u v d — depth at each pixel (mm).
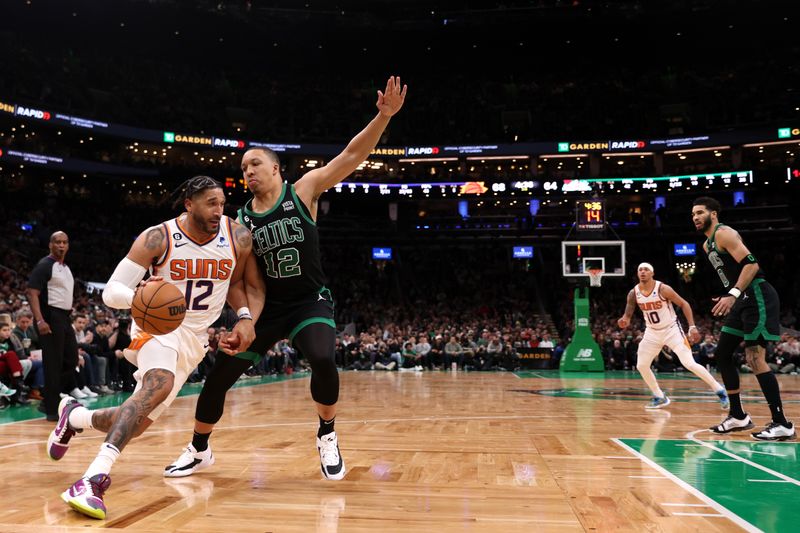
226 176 31234
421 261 33656
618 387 11141
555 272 32031
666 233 30453
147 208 31812
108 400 8359
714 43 35094
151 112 32688
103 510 2352
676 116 33781
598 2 32469
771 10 31344
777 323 4691
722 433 4992
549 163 34156
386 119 3137
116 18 32000
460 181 32469
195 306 2914
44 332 5723
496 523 2305
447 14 33812
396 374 17047
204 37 34562
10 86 28203
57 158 28359
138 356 2871
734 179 30188
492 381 13234
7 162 26938
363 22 33875
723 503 2627
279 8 33094
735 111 32688
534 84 38438
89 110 30922
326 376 3074
